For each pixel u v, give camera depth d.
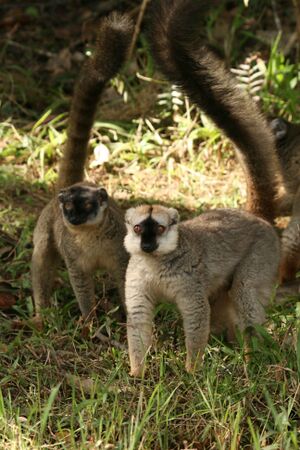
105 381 7.89
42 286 9.45
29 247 10.43
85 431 6.93
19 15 15.31
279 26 14.10
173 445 7.05
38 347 8.52
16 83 13.78
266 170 9.62
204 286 7.92
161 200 11.49
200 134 12.53
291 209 10.74
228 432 6.92
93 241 8.91
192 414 7.18
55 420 7.31
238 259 8.28
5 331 8.95
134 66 13.67
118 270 9.05
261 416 7.18
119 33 9.45
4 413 7.06
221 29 14.38
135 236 7.77
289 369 7.43
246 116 9.49
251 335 8.12
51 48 14.80
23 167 12.16
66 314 9.34
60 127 13.06
